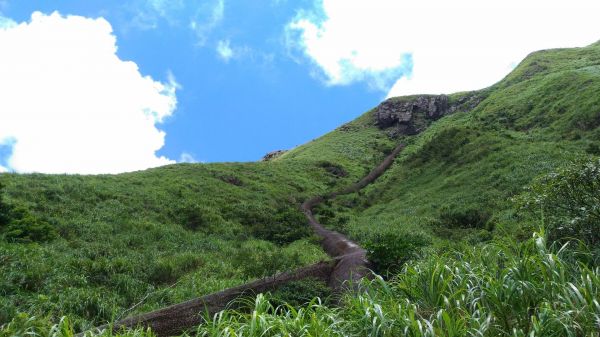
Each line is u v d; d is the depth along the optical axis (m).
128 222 23.59
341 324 4.69
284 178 53.50
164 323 9.47
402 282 5.35
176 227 25.55
